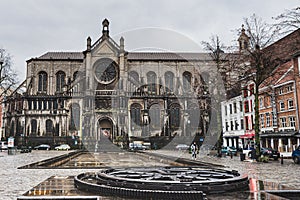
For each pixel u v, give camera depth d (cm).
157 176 1102
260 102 5484
